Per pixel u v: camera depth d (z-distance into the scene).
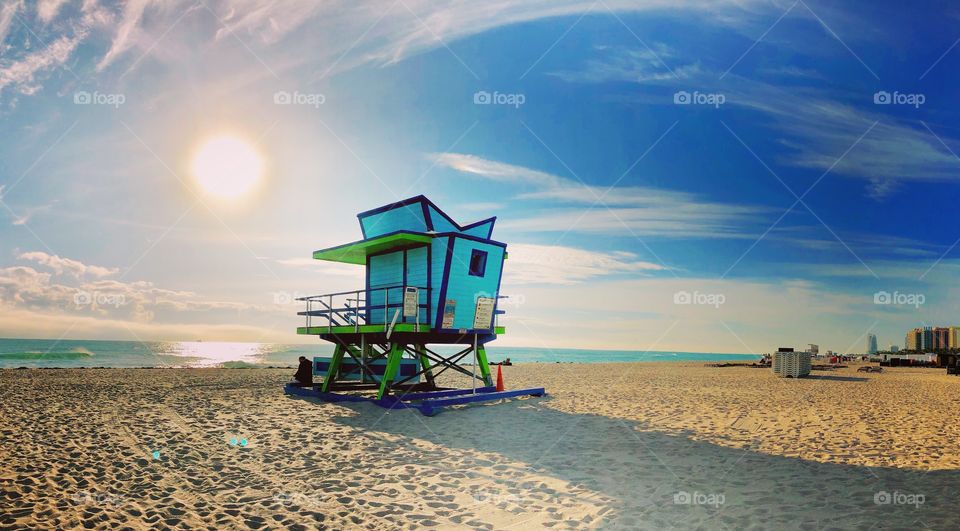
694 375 30.22
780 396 18.70
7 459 8.98
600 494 7.35
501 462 9.12
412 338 15.24
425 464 8.99
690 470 8.58
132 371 30.27
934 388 22.16
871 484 7.66
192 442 10.49
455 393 16.61
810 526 6.01
